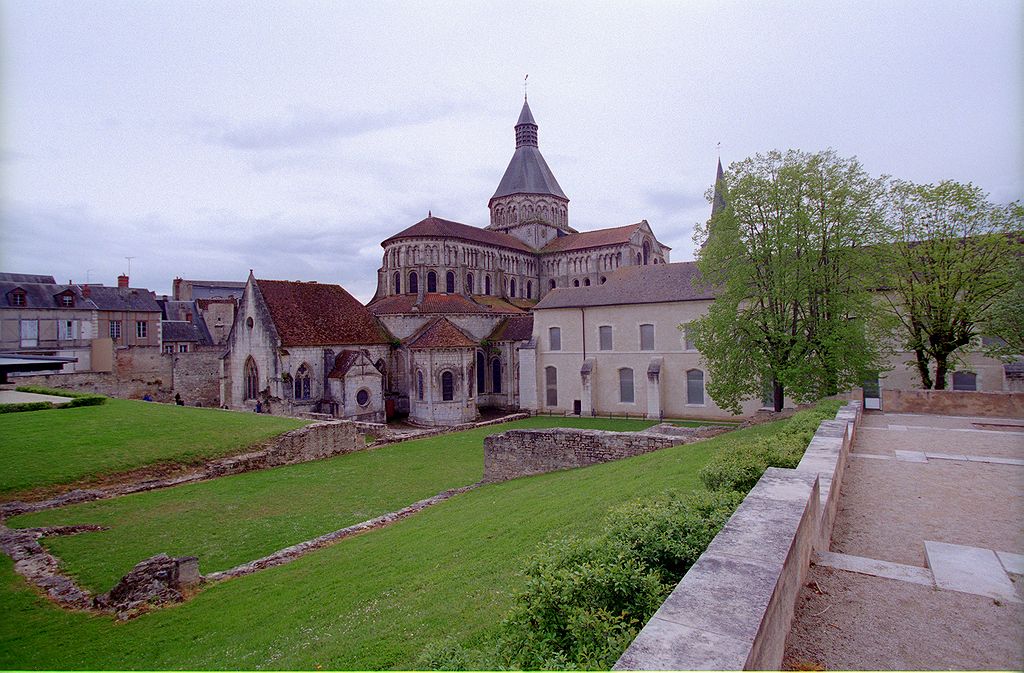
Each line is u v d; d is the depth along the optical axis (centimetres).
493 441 2805
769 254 2780
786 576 544
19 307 5875
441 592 1170
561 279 7956
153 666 1081
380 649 927
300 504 2398
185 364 6075
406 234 6681
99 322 6688
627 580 579
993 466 1415
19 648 1180
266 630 1183
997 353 2697
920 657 563
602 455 2567
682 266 5066
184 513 2236
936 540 920
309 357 5006
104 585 1562
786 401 4138
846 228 2617
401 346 5712
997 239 2702
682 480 1543
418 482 2783
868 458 1532
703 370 4625
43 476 2377
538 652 541
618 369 5056
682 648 364
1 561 1650
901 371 3666
